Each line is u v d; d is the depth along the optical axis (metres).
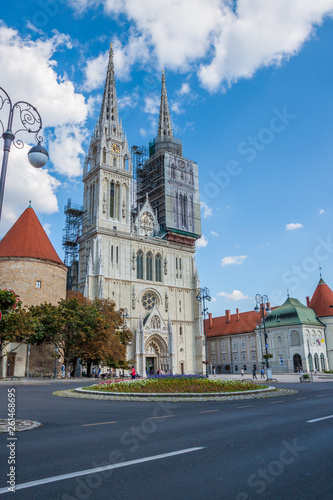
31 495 7.58
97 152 102.06
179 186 112.38
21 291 66.62
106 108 109.31
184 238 109.81
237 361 118.50
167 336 96.12
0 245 71.12
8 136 16.69
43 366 64.50
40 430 14.59
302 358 98.88
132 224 103.94
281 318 106.19
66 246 114.62
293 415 18.36
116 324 74.88
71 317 59.06
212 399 27.42
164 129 129.88
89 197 102.44
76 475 8.78
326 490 7.79
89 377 68.88
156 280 101.31
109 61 115.94
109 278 91.44
